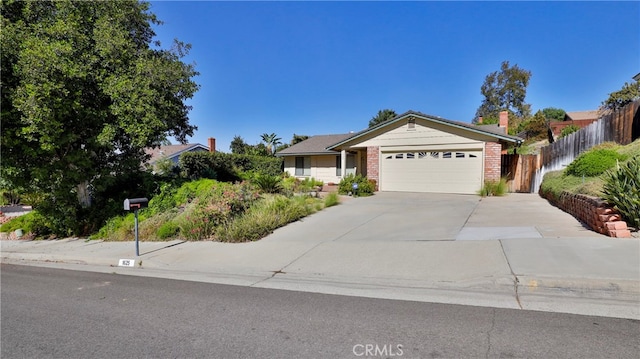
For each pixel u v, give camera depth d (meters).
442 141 15.68
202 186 11.84
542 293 4.38
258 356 3.14
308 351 3.20
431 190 16.06
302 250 6.91
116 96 9.42
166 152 30.27
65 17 9.58
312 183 19.64
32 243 10.16
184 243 8.34
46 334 3.79
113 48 9.59
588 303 4.02
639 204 6.11
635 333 3.28
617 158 9.63
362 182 15.80
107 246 8.69
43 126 8.77
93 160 11.26
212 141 27.14
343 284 5.15
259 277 5.72
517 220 8.32
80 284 5.80
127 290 5.33
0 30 8.48
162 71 10.37
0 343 3.59
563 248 5.61
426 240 6.96
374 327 3.63
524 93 54.84
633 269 4.53
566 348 3.05
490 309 3.96
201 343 3.44
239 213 9.72
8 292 5.43
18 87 8.52
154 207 11.14
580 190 8.37
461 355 3.02
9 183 10.38
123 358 3.21
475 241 6.55
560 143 14.47
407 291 4.70
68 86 9.14
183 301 4.69
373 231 8.20
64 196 10.90
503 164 16.19
